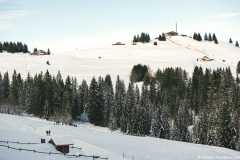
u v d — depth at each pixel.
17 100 119.12
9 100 113.88
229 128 77.50
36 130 68.75
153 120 93.06
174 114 106.19
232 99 100.31
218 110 85.75
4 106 107.56
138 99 105.69
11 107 109.25
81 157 46.00
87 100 115.81
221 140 77.44
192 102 118.75
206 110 95.75
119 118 104.56
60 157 43.81
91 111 109.75
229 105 91.81
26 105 114.94
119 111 105.94
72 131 72.75
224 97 93.88
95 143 58.91
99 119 111.06
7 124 69.69
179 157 53.16
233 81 118.25
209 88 118.44
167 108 105.75
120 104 107.06
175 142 70.62
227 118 78.25
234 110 90.25
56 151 47.31
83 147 53.84
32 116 113.69
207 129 84.00
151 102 113.25
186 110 100.81
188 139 88.31
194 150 60.28
